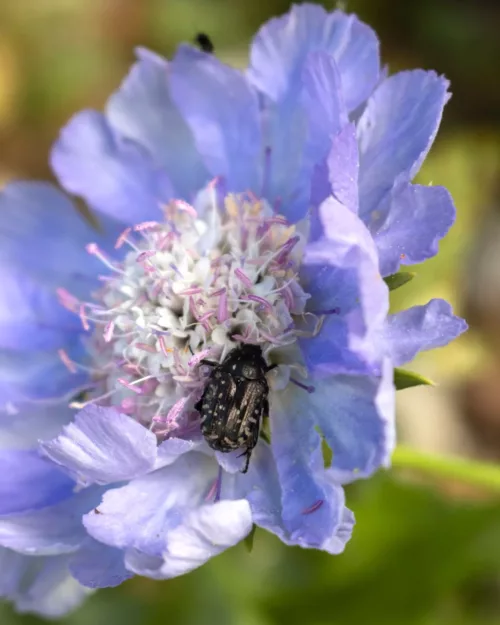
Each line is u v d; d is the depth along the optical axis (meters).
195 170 0.19
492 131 0.30
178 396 0.17
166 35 0.30
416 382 0.16
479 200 0.25
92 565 0.16
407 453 0.19
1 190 0.19
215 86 0.18
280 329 0.17
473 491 0.24
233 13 0.29
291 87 0.18
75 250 0.19
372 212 0.17
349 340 0.16
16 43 0.29
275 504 0.17
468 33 0.31
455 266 0.24
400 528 0.22
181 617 0.22
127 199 0.19
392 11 0.31
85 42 0.30
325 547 0.16
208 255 0.18
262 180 0.18
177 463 0.17
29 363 0.19
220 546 0.15
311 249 0.16
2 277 0.19
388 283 0.16
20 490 0.17
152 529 0.16
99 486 0.17
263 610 0.22
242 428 0.16
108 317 0.18
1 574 0.17
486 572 0.22
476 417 0.27
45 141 0.29
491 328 0.28
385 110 0.17
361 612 0.22
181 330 0.17
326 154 0.17
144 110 0.19
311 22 0.18
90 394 0.18
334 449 0.16
